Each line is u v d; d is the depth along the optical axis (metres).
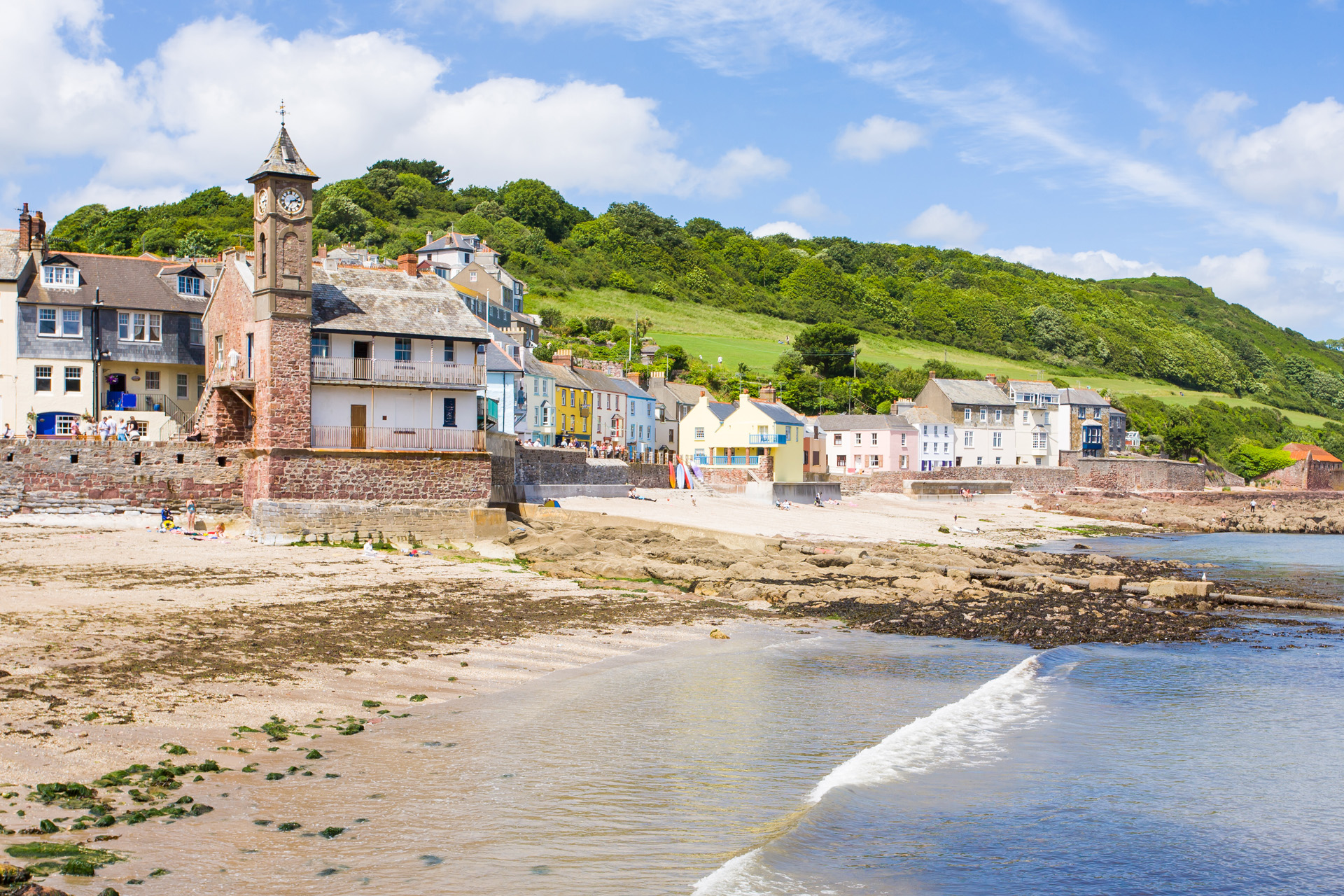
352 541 44.25
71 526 42.88
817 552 51.62
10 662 21.45
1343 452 176.88
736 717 21.00
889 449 109.44
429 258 134.62
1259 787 17.91
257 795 14.93
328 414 45.84
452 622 30.12
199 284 56.38
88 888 11.41
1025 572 49.72
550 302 158.50
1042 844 14.97
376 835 13.66
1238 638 33.22
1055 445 132.38
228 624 27.53
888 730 20.52
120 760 15.97
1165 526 94.81
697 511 66.31
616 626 31.44
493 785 15.96
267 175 43.75
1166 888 13.71
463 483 47.97
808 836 14.43
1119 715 22.66
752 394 122.56
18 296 50.62
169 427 52.50
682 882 12.59
